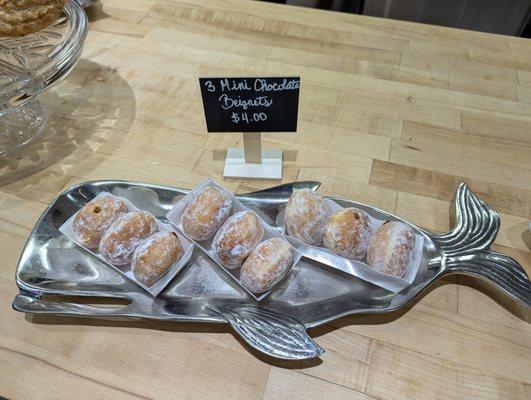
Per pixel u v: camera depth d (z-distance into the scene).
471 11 0.92
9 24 0.46
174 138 0.52
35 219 0.44
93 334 0.36
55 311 0.35
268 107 0.43
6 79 0.46
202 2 0.74
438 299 0.38
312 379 0.33
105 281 0.38
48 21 0.49
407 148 0.50
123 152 0.50
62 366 0.34
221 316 0.34
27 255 0.39
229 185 0.47
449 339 0.35
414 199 0.45
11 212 0.44
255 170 0.48
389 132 0.52
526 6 0.88
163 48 0.65
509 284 0.36
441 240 0.39
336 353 0.35
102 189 0.44
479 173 0.48
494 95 0.57
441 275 0.37
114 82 0.59
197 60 0.63
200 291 0.37
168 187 0.44
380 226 0.37
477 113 0.55
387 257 0.35
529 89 0.58
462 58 0.63
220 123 0.45
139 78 0.60
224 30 0.68
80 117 0.54
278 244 0.36
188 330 0.36
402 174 0.48
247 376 0.33
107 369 0.34
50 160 0.49
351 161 0.49
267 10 0.73
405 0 0.94
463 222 0.41
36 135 0.52
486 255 0.38
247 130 0.45
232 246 0.35
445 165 0.49
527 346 0.35
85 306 0.36
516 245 0.41
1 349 0.35
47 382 0.33
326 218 0.38
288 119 0.44
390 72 0.61
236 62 0.62
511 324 0.36
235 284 0.37
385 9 0.97
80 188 0.43
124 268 0.38
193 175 0.48
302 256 0.38
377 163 0.49
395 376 0.33
